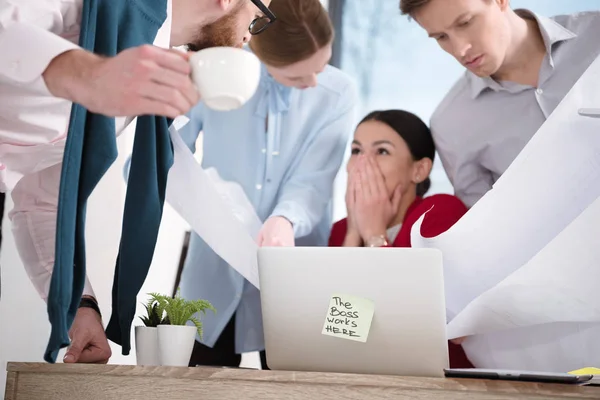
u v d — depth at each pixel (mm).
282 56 2352
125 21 1306
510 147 2410
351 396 1106
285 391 1129
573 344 1878
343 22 3363
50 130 1294
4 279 2131
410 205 2551
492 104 2465
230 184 2557
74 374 1235
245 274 1983
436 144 2582
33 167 1443
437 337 1238
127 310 1558
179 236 2709
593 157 1782
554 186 1802
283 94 2568
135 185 1543
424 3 2322
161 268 2607
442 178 3105
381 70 3326
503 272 1854
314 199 2508
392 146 2539
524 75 2402
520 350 1936
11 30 1011
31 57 995
